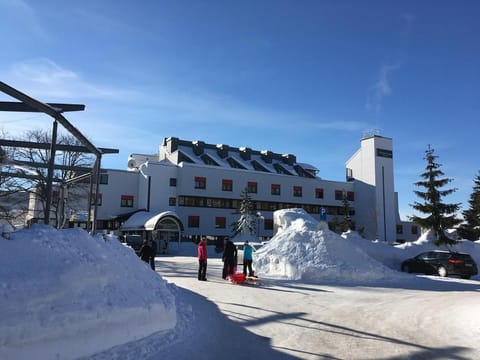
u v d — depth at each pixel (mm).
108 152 10547
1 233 5906
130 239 40062
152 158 71188
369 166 69562
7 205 27562
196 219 58156
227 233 59844
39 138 33281
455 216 35750
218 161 65000
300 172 73375
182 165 57781
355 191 71750
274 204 64938
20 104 7520
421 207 36500
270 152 74938
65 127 7836
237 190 61500
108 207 55062
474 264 24359
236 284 17047
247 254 18297
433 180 36438
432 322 9883
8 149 29422
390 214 68750
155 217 47844
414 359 6875
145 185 56125
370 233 67938
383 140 70312
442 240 34031
